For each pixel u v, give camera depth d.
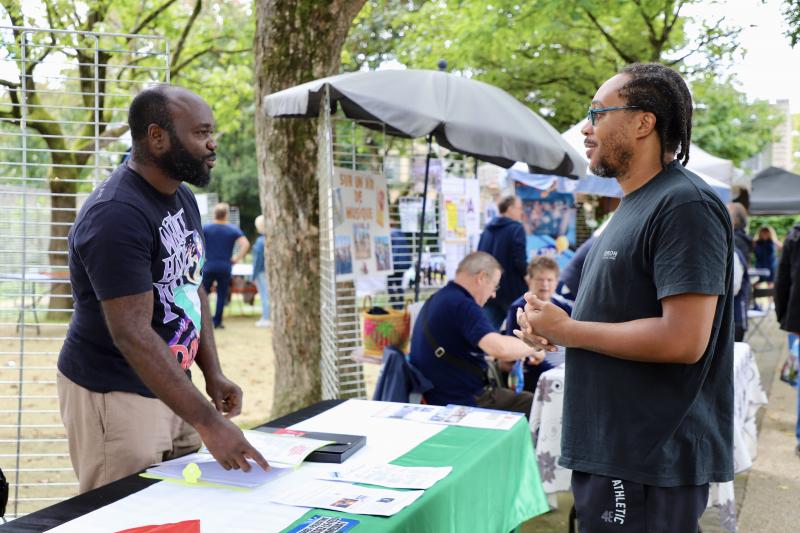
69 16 9.90
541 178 8.80
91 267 2.08
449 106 4.10
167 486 1.96
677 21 12.23
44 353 3.47
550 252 9.44
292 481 2.00
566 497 4.72
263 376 8.22
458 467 2.15
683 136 2.12
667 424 2.02
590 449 2.12
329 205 4.33
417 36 13.80
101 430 2.31
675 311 1.94
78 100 11.22
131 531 1.64
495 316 6.96
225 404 2.61
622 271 2.08
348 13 5.65
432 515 1.88
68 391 2.34
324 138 4.49
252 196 28.31
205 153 2.28
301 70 5.56
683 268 1.92
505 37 11.72
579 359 2.17
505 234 6.97
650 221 2.02
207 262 11.44
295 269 5.64
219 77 13.08
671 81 2.09
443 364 4.09
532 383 4.83
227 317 13.34
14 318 10.80
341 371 5.60
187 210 2.46
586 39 13.61
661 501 2.04
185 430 2.56
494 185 9.59
